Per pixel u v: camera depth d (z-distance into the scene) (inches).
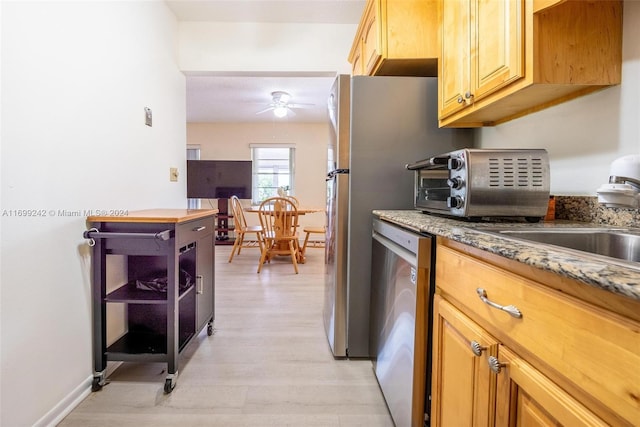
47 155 48.8
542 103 52.5
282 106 176.7
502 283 27.2
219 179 231.0
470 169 44.1
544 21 39.5
